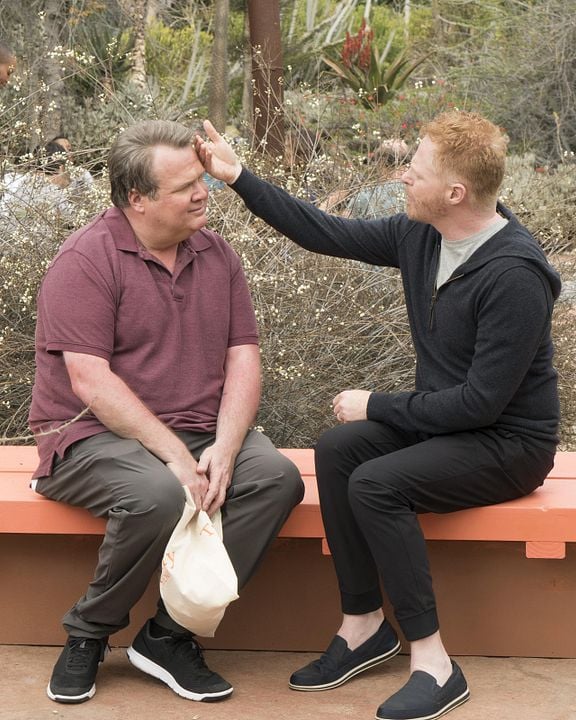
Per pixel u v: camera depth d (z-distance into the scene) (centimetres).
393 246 301
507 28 1419
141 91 1038
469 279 271
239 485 278
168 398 289
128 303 283
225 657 307
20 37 1063
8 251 464
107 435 280
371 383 457
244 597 310
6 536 306
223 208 469
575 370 486
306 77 1253
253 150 527
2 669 293
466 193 268
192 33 1434
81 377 275
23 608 309
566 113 1265
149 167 275
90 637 276
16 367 454
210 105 1056
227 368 303
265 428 454
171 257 290
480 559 301
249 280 438
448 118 273
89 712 269
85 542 305
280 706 274
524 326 262
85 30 1152
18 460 336
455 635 304
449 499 277
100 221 289
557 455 348
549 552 282
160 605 283
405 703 262
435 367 285
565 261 512
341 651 286
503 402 267
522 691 282
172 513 265
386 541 270
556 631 303
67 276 279
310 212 308
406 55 1380
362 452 284
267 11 786
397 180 481
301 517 291
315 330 445
